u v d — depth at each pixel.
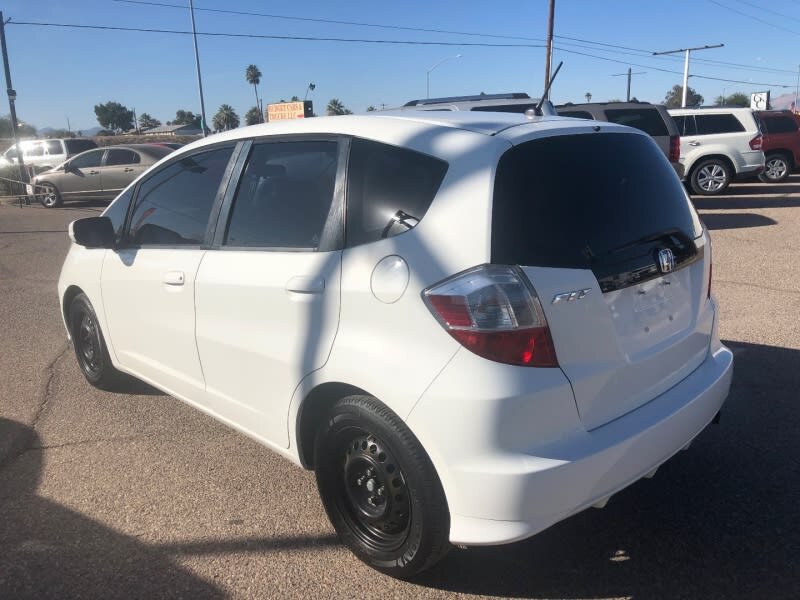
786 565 2.86
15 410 4.64
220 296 3.30
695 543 3.03
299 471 3.77
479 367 2.34
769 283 7.36
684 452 3.79
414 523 2.59
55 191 18.80
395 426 2.53
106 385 4.86
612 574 2.84
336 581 2.84
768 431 3.99
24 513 3.39
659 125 11.94
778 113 17.92
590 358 2.50
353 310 2.67
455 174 2.56
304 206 3.05
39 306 7.55
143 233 4.00
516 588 2.77
